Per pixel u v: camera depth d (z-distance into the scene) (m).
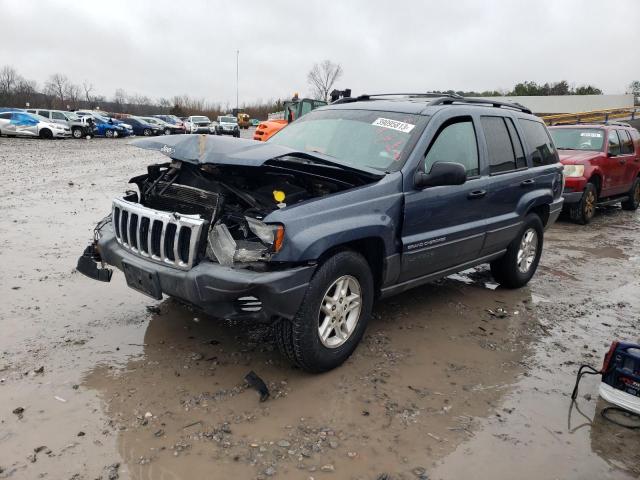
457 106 4.62
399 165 3.98
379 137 4.28
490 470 2.75
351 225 3.49
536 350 4.24
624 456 2.94
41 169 14.55
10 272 5.33
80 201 9.63
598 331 4.71
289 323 3.39
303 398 3.32
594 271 6.71
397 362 3.88
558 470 2.79
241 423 3.02
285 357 3.62
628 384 3.24
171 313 4.48
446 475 2.70
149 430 2.91
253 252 3.25
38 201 9.39
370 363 3.84
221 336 4.11
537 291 5.77
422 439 2.98
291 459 2.75
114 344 3.89
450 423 3.15
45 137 29.92
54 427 2.89
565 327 4.76
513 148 5.24
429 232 4.20
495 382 3.68
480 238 4.77
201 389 3.35
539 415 3.30
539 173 5.55
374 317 4.73
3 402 3.09
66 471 2.57
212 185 3.78
